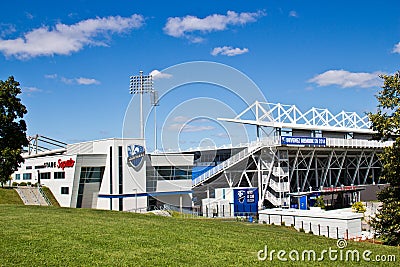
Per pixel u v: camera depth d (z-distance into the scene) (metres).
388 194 32.91
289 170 79.94
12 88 56.16
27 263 16.48
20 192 74.44
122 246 19.98
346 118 93.19
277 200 73.44
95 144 75.62
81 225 25.36
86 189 72.62
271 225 41.25
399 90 32.62
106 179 72.19
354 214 40.53
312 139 76.62
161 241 21.61
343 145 82.88
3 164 54.28
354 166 99.81
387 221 32.22
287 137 72.75
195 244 21.39
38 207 37.50
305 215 42.41
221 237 23.95
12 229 23.00
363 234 40.06
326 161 88.12
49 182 78.81
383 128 32.62
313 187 87.31
